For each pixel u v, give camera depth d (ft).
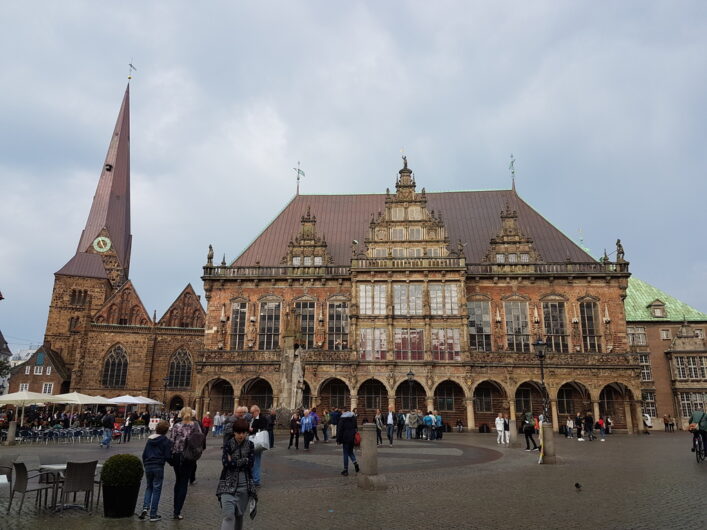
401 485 59.93
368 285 210.18
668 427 228.63
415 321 204.64
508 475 68.59
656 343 251.39
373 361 199.52
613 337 205.46
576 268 214.28
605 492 55.06
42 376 279.90
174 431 45.16
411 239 218.79
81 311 317.01
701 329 253.24
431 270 207.82
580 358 200.44
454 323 203.00
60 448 115.24
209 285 222.07
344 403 205.57
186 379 271.49
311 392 198.90
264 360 207.00
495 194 250.78
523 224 236.84
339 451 99.19
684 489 56.49
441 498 51.75
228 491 32.55
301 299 217.97
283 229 245.45
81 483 47.01
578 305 210.38
